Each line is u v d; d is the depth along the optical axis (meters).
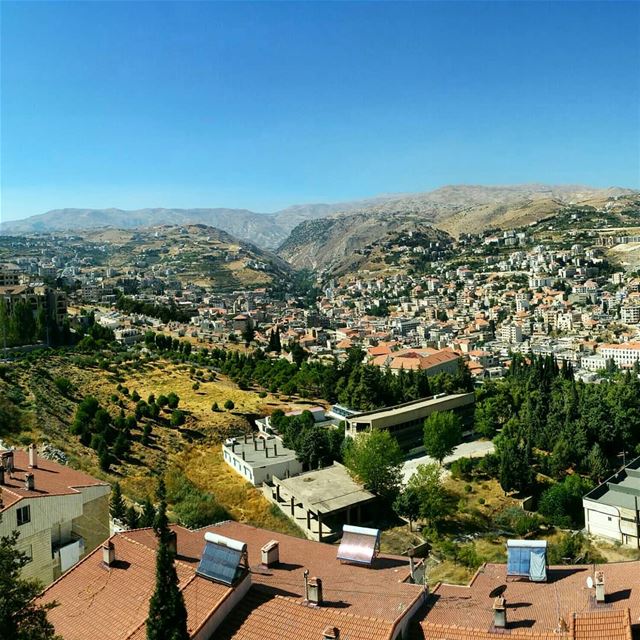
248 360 172.50
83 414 98.69
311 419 115.44
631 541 79.19
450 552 75.56
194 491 85.88
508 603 34.19
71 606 33.84
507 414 129.75
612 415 115.00
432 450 105.50
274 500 88.81
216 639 30.53
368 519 86.12
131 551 37.41
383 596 33.53
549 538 82.06
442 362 194.50
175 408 122.19
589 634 28.67
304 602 32.28
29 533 44.66
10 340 159.88
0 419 89.69
